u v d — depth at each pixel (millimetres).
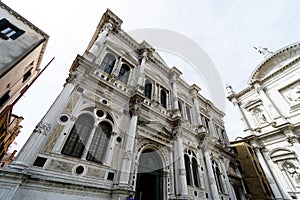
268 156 19281
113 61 12977
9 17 13375
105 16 14289
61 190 6332
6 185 5094
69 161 7188
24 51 13492
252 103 24031
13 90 15953
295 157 16734
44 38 16078
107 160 8359
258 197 16484
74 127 8281
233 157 20156
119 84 11844
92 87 9953
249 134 22031
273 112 20766
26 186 5699
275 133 19109
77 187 6688
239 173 18859
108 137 9336
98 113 9602
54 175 6461
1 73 11211
